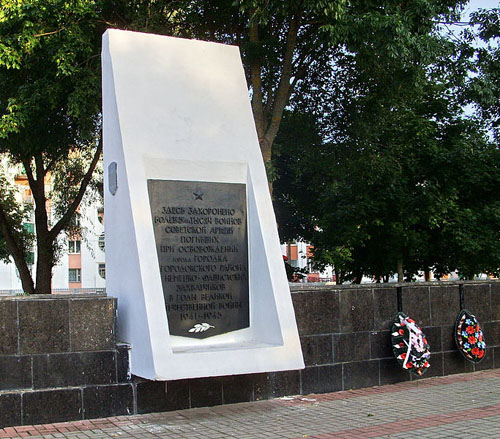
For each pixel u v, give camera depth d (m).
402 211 17.58
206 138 7.86
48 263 20.23
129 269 7.22
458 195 18.83
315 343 8.50
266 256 7.66
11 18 12.41
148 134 7.52
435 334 9.76
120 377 7.06
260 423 6.68
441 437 6.04
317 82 16.05
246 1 11.22
